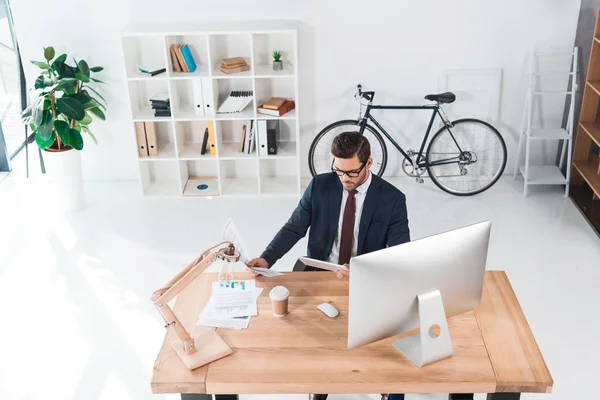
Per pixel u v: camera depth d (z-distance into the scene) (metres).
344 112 5.58
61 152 5.09
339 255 3.13
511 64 5.40
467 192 5.49
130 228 5.09
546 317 4.02
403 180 5.80
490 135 5.61
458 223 5.07
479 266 2.50
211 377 2.42
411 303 2.41
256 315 2.74
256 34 5.27
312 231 3.15
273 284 2.93
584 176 5.24
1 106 6.61
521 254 4.66
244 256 2.72
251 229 5.05
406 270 2.34
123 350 3.81
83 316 4.10
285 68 5.30
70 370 3.66
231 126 5.65
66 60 5.40
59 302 4.23
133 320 4.07
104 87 5.50
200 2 5.19
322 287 2.91
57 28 5.29
